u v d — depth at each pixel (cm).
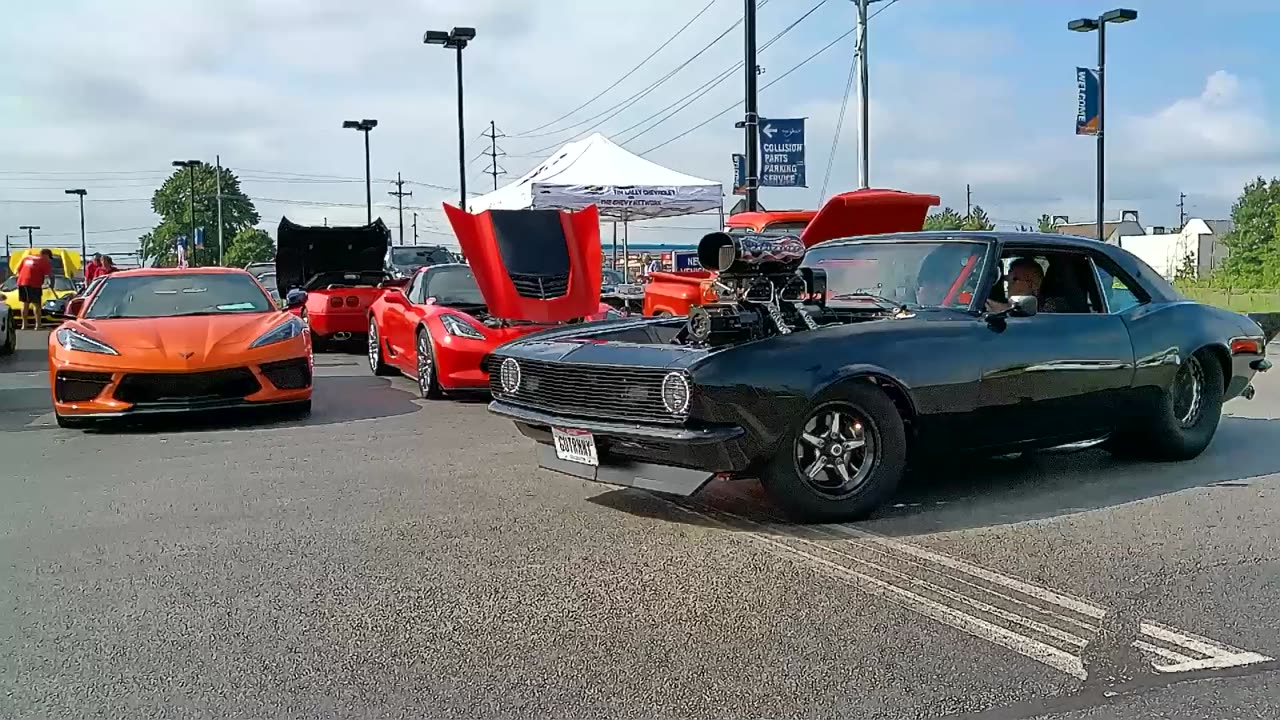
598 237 1020
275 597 406
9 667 341
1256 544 471
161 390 785
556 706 311
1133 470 627
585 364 497
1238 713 306
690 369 457
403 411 911
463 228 964
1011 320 551
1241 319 676
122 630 372
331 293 1508
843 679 328
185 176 8600
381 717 305
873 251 620
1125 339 590
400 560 453
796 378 471
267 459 685
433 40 2405
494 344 938
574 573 432
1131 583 418
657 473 483
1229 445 709
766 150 1571
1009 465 641
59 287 2484
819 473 498
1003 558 451
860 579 423
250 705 313
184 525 515
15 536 496
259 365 807
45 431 811
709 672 333
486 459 679
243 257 8256
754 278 529
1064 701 314
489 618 381
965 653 348
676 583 418
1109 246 638
